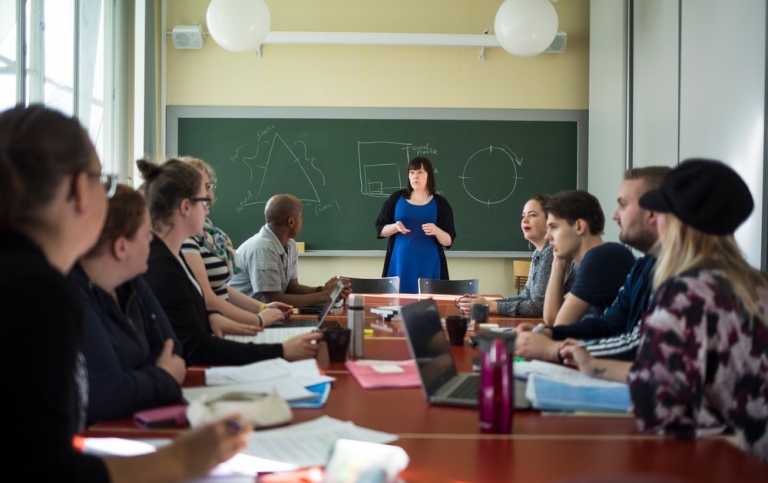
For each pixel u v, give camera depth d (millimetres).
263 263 3611
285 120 5777
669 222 1573
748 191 1543
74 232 1000
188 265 2572
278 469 1235
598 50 5641
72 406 990
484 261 5902
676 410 1403
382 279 4492
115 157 5094
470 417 1582
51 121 980
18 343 855
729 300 1459
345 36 5637
